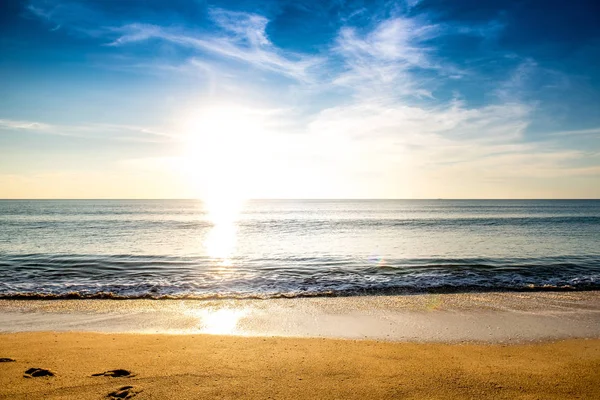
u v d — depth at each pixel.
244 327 9.23
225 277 16.20
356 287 14.14
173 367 5.92
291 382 5.41
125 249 25.81
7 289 13.55
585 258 22.02
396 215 87.88
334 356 6.77
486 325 9.41
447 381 5.62
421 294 13.06
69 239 31.95
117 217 74.50
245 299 12.20
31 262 19.97
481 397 5.05
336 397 4.91
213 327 9.22
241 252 24.78
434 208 142.75
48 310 10.72
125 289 13.66
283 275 16.73
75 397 4.64
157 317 10.07
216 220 66.12
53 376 5.38
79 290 13.40
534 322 9.68
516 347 7.68
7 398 4.57
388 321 9.76
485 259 21.62
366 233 39.25
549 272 17.42
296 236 36.19
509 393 5.20
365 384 5.41
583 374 6.02
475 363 6.54
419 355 6.98
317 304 11.58
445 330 8.98
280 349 7.14
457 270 17.95
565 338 8.40
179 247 27.22
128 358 6.38
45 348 6.99
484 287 14.17
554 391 5.30
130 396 4.73
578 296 12.78
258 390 5.07
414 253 24.42
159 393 4.86
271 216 85.00
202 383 5.26
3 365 5.86
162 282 15.05
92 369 5.75
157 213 98.19
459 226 49.47
